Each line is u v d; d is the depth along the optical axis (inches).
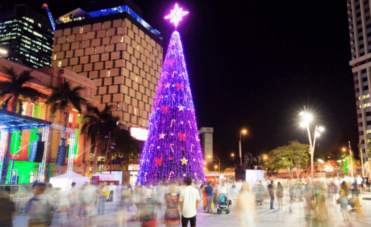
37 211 319.6
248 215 359.6
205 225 555.2
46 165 2234.3
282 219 613.3
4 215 305.0
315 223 367.2
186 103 1519.4
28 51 7185.0
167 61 1537.9
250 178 1637.6
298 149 3189.0
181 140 1469.0
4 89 1710.1
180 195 352.5
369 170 3341.5
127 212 781.3
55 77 2431.1
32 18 7431.1
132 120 4621.1
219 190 847.1
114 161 2751.0
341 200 582.9
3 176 1547.7
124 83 4552.2
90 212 522.6
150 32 5408.5
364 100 4795.8
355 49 5036.9
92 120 2374.5
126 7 4926.2
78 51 4886.8
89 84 2765.7
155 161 1443.2
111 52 4687.5
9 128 1127.6
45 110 2338.8
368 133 4633.4
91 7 5142.7
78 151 2605.8
